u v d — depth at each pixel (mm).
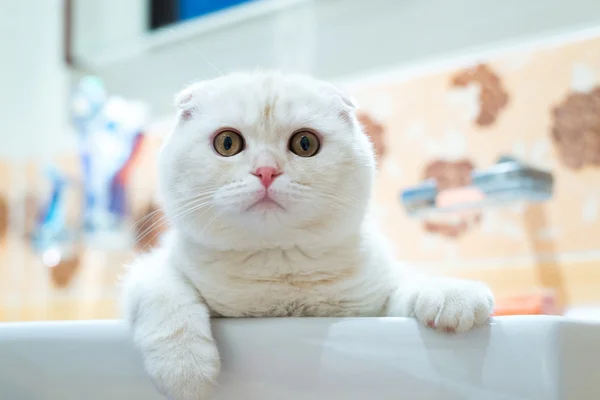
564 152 1277
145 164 1751
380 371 644
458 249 1358
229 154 868
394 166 1461
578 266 1233
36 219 1935
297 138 874
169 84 1813
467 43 1422
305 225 858
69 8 1977
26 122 2020
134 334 767
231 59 1746
